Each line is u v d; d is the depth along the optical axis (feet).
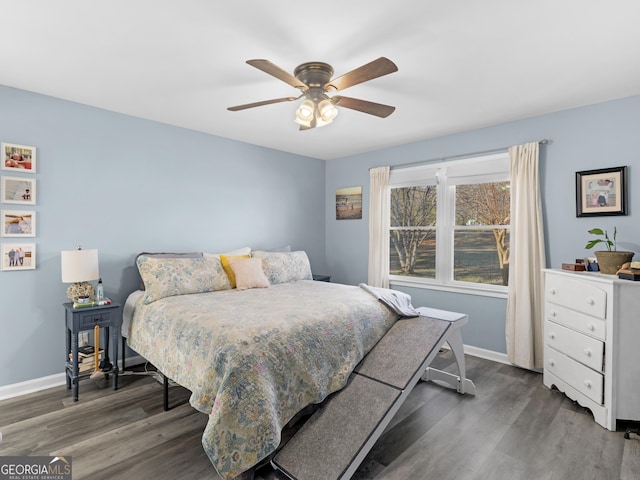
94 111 10.04
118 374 9.86
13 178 8.77
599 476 5.90
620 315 7.34
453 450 6.60
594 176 9.55
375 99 9.37
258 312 7.70
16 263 8.84
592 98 9.27
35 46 6.82
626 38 6.41
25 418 7.62
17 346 8.91
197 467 6.02
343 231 16.37
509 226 11.50
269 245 14.75
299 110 6.99
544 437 7.06
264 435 5.49
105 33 6.36
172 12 5.72
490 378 10.05
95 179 10.09
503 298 11.39
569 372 8.57
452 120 11.03
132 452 6.42
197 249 12.41
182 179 11.98
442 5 5.51
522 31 6.21
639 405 7.25
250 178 14.03
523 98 9.27
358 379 7.45
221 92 9.00
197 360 6.66
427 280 13.48
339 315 7.94
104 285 10.29
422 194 13.84
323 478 5.47
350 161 16.05
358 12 5.69
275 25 6.06
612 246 9.27
